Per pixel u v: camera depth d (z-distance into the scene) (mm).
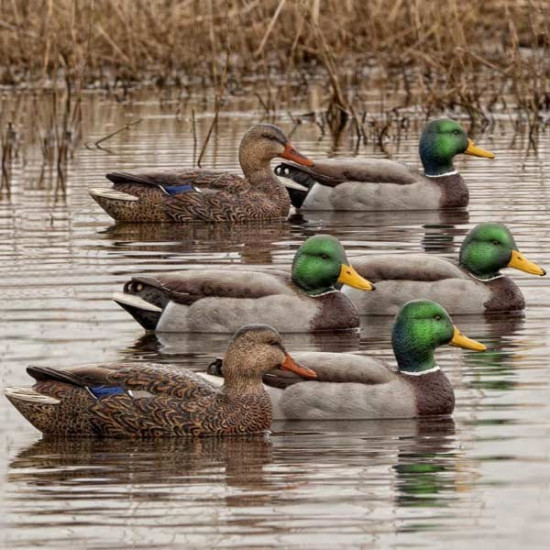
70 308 23219
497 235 23938
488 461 16141
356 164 33250
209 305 22375
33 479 15703
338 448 16859
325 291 22828
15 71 53438
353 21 53500
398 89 50469
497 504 14750
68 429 17453
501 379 19484
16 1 51062
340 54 51562
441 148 32781
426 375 18531
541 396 18625
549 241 27875
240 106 47656
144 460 16422
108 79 53562
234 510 14672
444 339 18594
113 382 17516
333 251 22750
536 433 17109
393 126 43500
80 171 36375
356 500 14961
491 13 54469
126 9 52875
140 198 31703
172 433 17375
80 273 25734
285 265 26391
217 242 29250
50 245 28469
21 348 20797
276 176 32812
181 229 31109
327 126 43844
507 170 36406
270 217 32250
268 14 52969
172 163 36750
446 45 49094
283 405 18312
